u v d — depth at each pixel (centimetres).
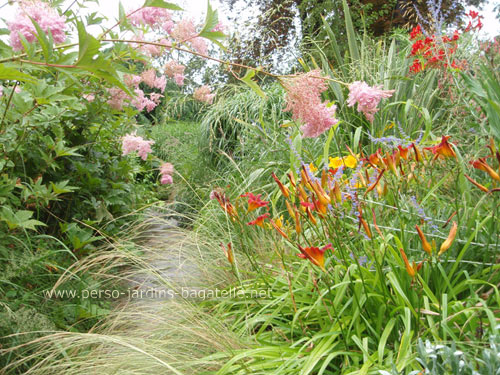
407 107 342
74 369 184
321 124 198
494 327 137
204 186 551
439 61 350
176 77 335
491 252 204
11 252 234
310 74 192
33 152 294
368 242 213
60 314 232
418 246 204
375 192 222
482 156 278
